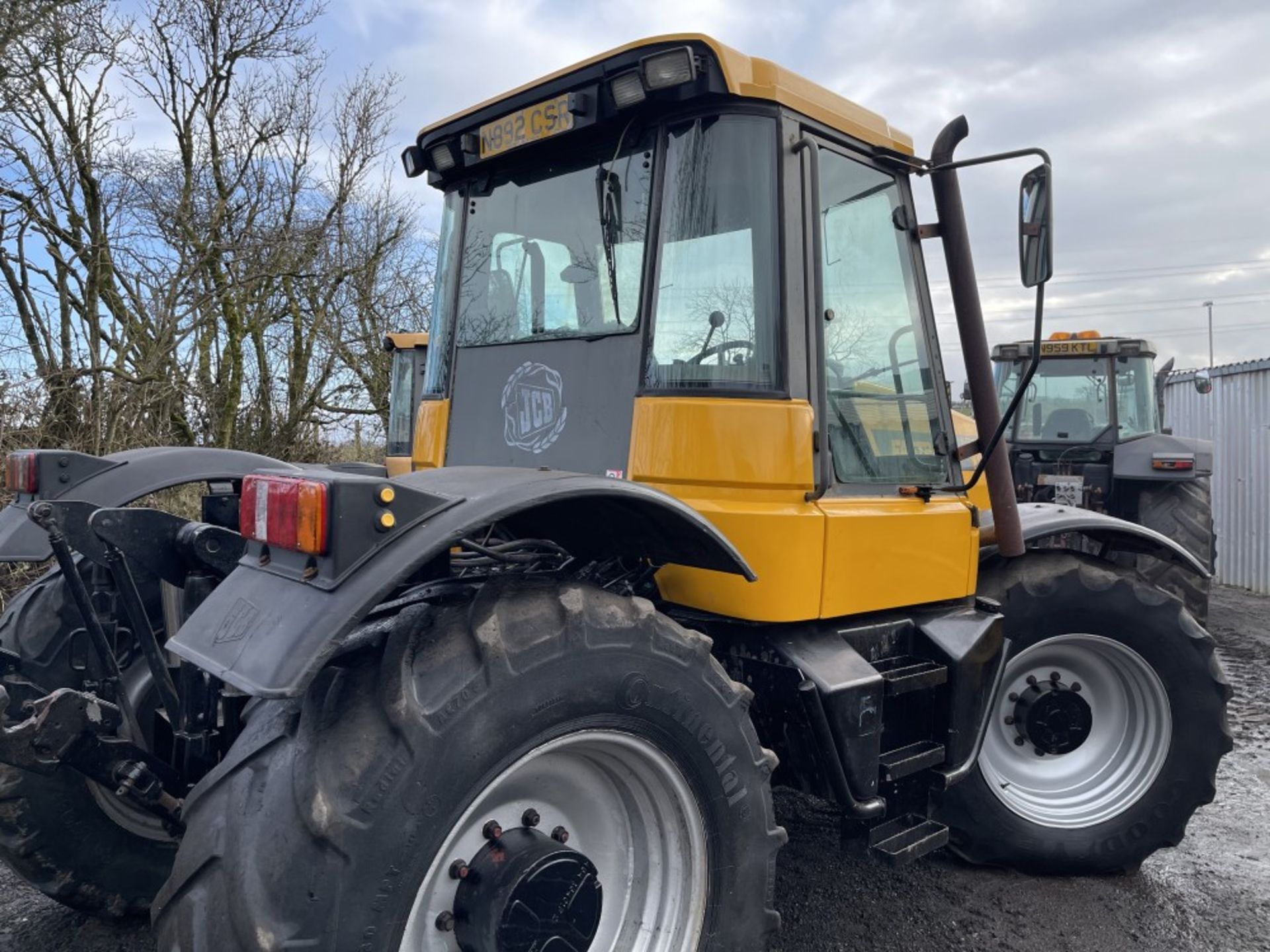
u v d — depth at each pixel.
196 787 1.75
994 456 2.97
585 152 2.66
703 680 2.04
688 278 2.44
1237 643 7.58
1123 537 3.47
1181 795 3.34
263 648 1.55
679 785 2.02
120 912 2.76
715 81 2.36
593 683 1.85
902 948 2.86
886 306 2.85
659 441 2.38
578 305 2.65
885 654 2.75
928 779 2.75
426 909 1.79
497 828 1.89
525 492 1.77
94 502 2.60
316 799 1.56
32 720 1.91
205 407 9.84
